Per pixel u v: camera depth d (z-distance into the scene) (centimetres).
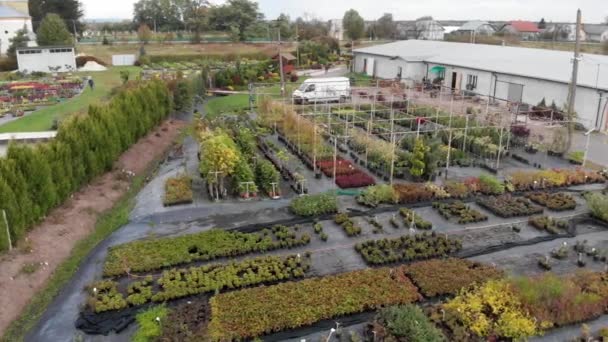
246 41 9562
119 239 1812
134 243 1742
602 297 1402
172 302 1431
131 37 10619
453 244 1758
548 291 1356
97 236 1862
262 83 5353
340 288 1466
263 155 2827
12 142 1739
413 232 1847
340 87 4281
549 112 3447
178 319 1327
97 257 1684
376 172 2475
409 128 3162
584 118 3378
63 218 1869
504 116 3250
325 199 2056
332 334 1295
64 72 6141
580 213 2045
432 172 2358
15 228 1612
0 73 5928
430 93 4066
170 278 1531
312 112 3247
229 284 1497
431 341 1212
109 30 12006
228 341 1247
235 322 1312
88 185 2203
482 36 9631
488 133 2844
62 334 1294
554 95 3653
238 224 1920
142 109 2955
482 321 1297
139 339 1247
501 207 2062
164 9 10969
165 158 2856
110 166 2381
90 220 1938
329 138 3036
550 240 1811
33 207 1733
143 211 2038
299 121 2853
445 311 1345
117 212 2070
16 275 1477
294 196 2191
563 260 1672
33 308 1405
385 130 2934
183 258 1639
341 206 2094
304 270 1593
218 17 9681
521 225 1930
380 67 5872
